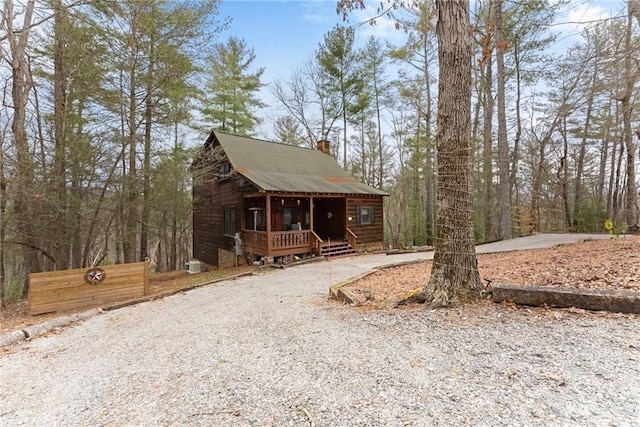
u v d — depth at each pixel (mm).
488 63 16375
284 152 16188
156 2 9938
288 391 2572
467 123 4188
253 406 2410
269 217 11445
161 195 11281
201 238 17297
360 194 13922
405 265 9023
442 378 2457
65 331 5320
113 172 9812
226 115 21000
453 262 4102
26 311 7406
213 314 5531
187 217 18031
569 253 6680
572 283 4102
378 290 5719
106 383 3211
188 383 2951
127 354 3988
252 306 5836
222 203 14914
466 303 3957
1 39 8312
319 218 15656
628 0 5336
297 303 5723
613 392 2004
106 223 10414
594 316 3174
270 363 3180
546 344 2770
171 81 10570
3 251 8984
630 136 12609
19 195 7836
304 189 12266
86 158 8992
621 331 2803
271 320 4750
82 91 9281
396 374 2617
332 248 13242
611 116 17844
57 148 8562
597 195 21000
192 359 3547
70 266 10352
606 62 5871
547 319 3273
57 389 3213
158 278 12836
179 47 10375
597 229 18078
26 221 8414
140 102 10695
